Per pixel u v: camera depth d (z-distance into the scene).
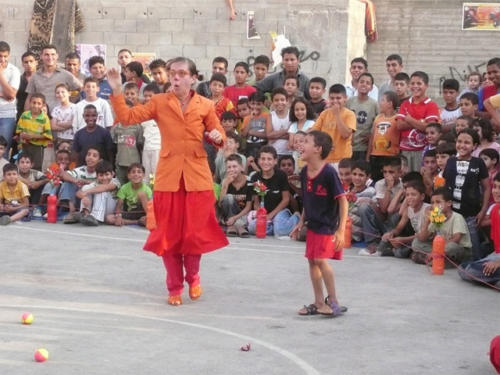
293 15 18.91
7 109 14.67
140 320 9.32
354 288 10.42
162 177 9.84
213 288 10.38
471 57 20.77
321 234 9.41
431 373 8.20
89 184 13.50
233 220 12.92
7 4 19.84
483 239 11.54
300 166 13.08
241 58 19.19
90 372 8.08
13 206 13.58
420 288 10.46
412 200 11.66
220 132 9.98
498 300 10.10
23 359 8.30
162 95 9.95
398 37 21.11
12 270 10.84
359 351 8.62
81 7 19.73
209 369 8.19
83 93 15.16
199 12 19.31
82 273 10.80
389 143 13.05
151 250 9.86
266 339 8.88
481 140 12.07
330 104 13.05
